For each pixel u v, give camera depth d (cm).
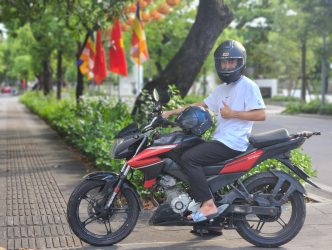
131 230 519
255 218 536
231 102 506
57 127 1669
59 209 647
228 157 502
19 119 2488
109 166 795
